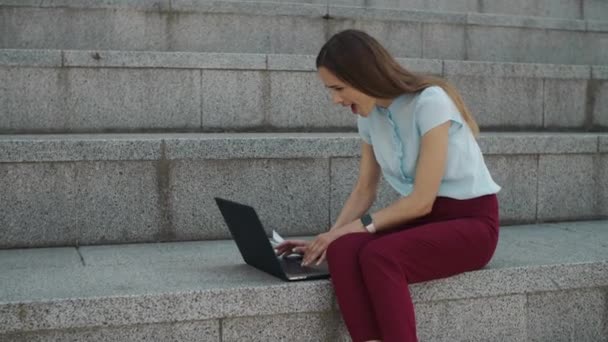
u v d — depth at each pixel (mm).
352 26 5836
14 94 4398
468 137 2914
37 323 2543
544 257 3340
